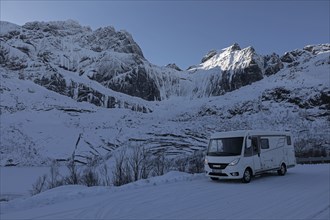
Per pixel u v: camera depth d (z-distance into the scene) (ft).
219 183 50.67
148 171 66.95
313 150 112.98
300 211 29.81
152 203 34.86
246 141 52.37
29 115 216.33
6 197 60.59
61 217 29.30
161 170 70.95
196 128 192.95
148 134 175.32
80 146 169.58
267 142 58.13
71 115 236.63
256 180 54.34
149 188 45.70
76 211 31.53
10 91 263.49
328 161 99.76
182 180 54.49
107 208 32.60
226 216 28.53
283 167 62.13
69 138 181.16
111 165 91.25
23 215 30.53
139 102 348.59
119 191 43.45
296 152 109.29
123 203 35.04
